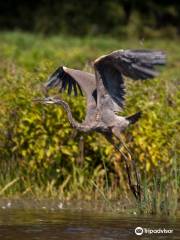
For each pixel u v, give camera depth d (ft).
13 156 51.62
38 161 50.55
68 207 47.44
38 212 45.88
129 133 50.49
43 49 105.60
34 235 39.96
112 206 46.93
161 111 51.13
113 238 39.50
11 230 41.06
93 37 153.99
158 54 38.17
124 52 38.65
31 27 168.35
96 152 51.01
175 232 41.04
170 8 171.32
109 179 50.93
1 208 47.11
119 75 41.06
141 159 50.03
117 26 165.48
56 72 44.21
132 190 44.96
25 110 50.49
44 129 50.60
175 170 47.19
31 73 52.90
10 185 50.90
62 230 41.09
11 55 93.04
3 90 51.72
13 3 171.01
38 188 50.96
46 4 168.45
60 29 163.53
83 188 50.62
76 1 166.61
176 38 168.35
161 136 50.39
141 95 51.67
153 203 45.52
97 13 166.50
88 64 54.13
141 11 169.99
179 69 98.89
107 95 41.75
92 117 43.01
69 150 50.49
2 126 50.80
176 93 52.37
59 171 51.06
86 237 39.58
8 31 160.25
